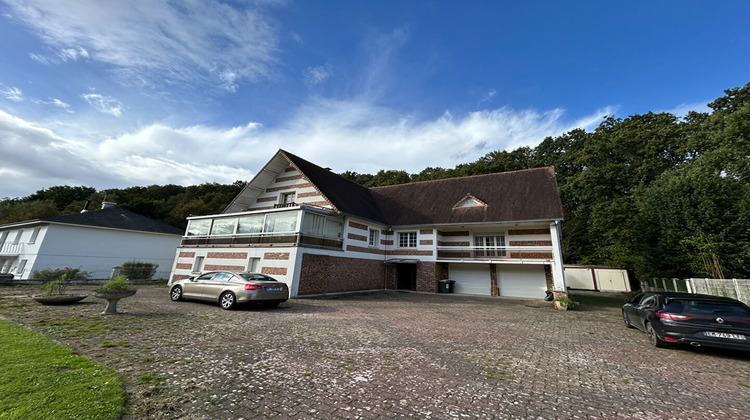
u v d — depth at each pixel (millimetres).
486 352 6141
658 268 18328
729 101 28516
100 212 27219
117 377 3928
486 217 19500
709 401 4086
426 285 20375
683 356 6375
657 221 18688
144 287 18656
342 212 17781
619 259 23828
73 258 23688
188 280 11789
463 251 20859
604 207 26516
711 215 15852
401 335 7352
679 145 27312
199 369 4512
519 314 11805
